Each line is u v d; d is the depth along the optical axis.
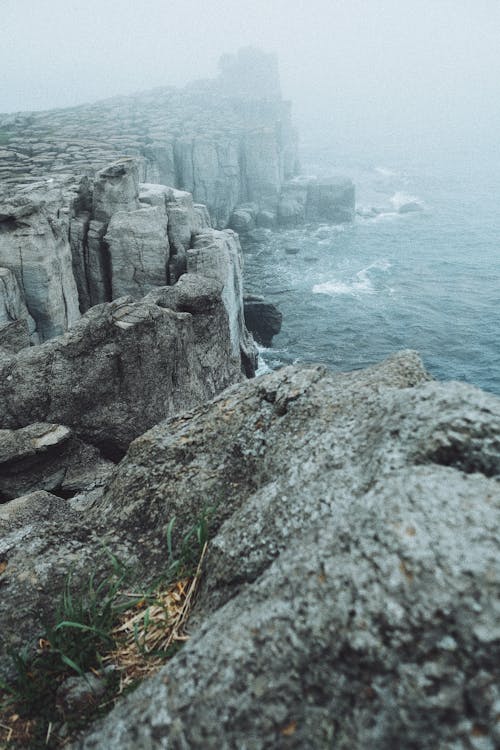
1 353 12.65
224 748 2.17
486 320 55.34
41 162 48.47
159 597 3.63
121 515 4.34
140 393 11.80
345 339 50.72
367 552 2.32
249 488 4.06
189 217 28.67
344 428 3.66
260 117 120.31
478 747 1.81
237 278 31.39
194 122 97.62
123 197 25.27
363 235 86.38
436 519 2.29
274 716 2.17
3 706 3.20
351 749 2.00
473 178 152.62
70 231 25.52
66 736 3.01
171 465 4.49
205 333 14.55
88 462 11.17
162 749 2.26
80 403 11.47
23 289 21.22
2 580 3.87
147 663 3.29
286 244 79.38
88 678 3.24
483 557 2.10
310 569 2.46
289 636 2.29
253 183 87.69
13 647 3.50
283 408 4.33
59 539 4.16
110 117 98.81
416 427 3.02
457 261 74.56
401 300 59.94
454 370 46.19
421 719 1.92
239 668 2.32
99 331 11.69
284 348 48.38
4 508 6.81
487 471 2.72
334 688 2.13
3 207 20.61
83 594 3.76
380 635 2.09
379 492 2.58
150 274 25.55
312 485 3.28
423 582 2.12
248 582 3.19
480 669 1.91
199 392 13.73
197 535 3.87
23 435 10.41
